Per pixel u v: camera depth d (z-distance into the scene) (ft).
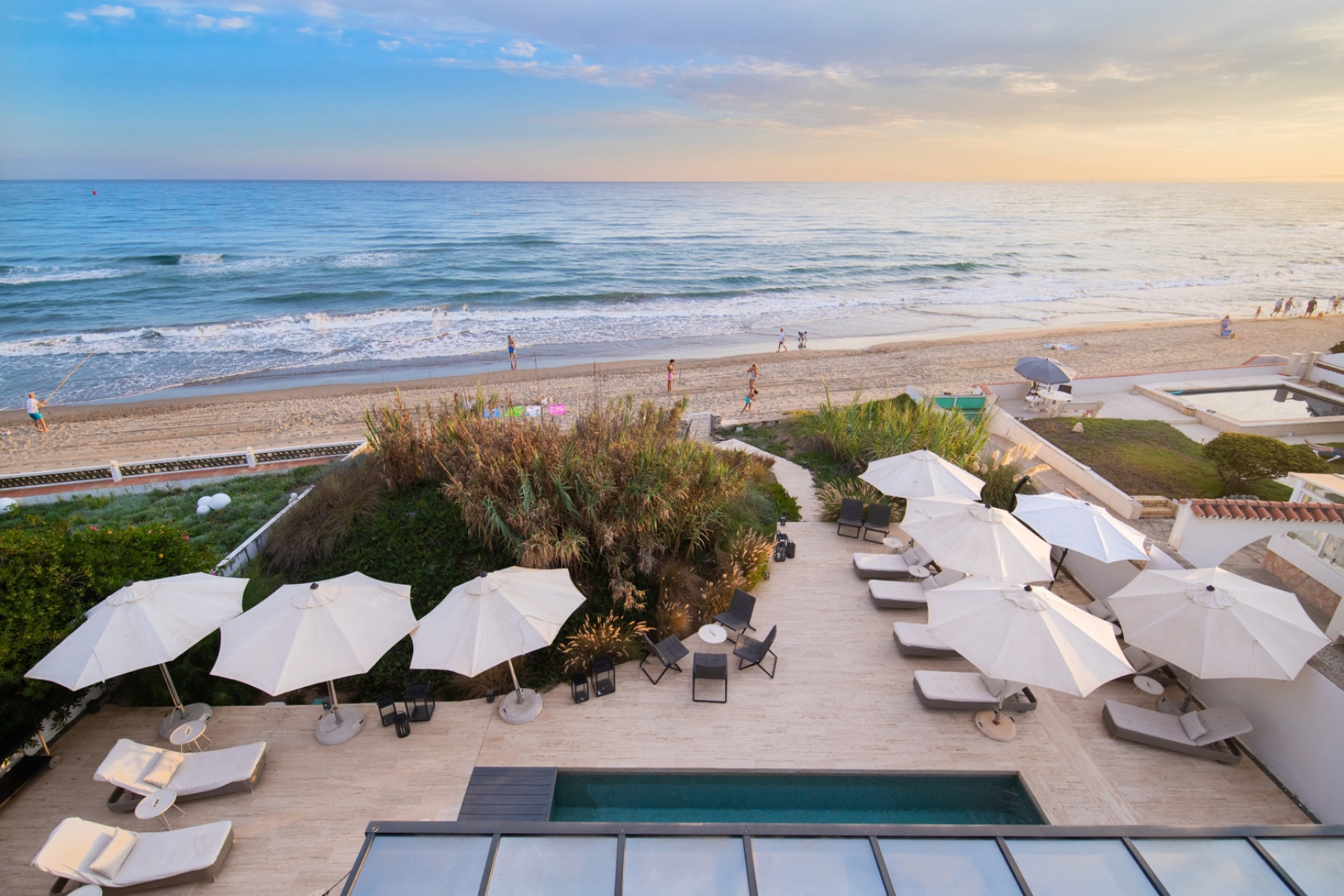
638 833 15.52
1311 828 15.57
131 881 18.76
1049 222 341.00
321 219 295.69
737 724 26.07
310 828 21.63
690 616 32.07
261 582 33.32
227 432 66.80
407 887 14.44
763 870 14.70
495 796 22.63
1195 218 383.65
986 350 101.24
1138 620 23.94
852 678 28.71
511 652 22.67
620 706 27.04
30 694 22.48
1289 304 124.77
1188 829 15.56
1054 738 25.49
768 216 346.74
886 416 52.90
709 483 36.63
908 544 38.70
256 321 112.68
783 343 101.65
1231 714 24.27
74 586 25.31
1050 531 30.76
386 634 23.84
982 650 22.79
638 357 100.42
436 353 99.66
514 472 34.17
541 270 169.07
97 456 61.16
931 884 14.47
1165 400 66.39
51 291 134.62
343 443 56.08
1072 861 15.01
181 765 22.97
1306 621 22.65
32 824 21.80
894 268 182.80
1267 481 45.75
